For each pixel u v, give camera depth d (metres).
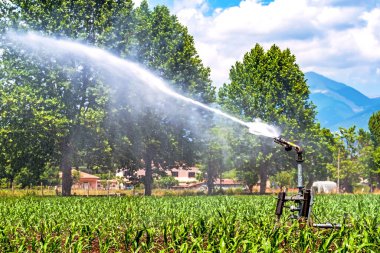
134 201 28.30
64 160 50.06
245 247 9.48
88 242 11.35
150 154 60.03
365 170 86.56
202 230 12.16
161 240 12.55
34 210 21.12
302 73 72.75
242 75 71.75
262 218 14.85
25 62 46.59
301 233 10.38
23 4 47.34
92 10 50.22
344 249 9.31
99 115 46.53
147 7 61.19
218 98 71.62
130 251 10.98
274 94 69.31
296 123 67.50
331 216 17.78
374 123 104.06
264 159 66.94
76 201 28.44
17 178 72.12
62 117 46.28
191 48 59.69
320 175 73.19
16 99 44.47
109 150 49.34
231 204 26.12
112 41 49.06
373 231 11.05
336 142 87.19
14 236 13.50
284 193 11.94
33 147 49.47
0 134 46.16
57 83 45.66
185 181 126.44
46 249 10.61
